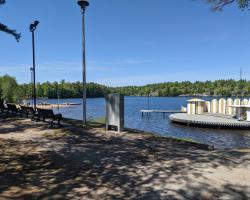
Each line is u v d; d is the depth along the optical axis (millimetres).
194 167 6734
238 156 7914
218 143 17875
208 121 24547
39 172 6488
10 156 7898
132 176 6129
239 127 23312
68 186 5566
